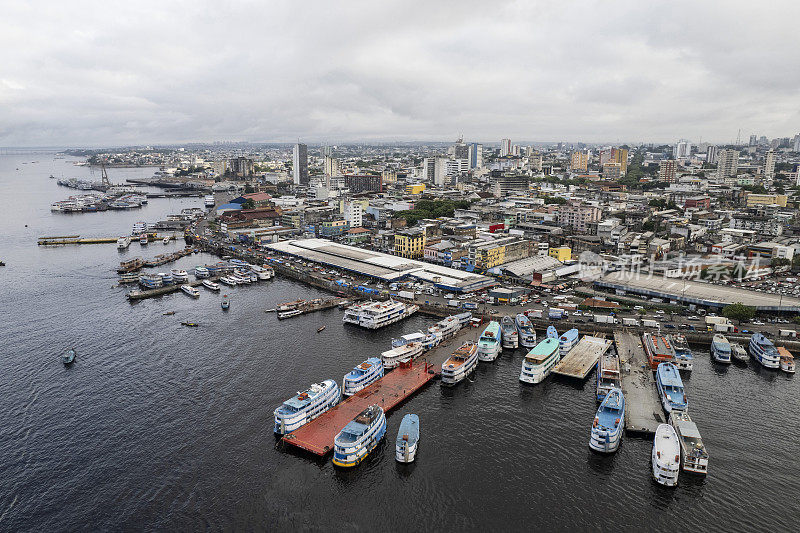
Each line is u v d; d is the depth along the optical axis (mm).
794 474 121000
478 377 173375
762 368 178000
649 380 166875
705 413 147500
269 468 123688
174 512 109312
